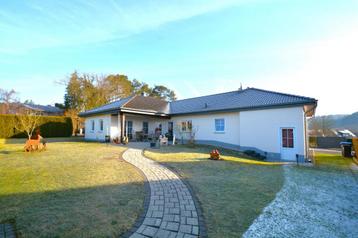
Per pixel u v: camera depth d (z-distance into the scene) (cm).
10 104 3331
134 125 2011
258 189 553
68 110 3178
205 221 362
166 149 1267
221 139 1562
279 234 330
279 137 1232
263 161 1116
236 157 1133
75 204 410
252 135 1344
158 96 4447
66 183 541
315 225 368
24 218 348
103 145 1428
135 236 306
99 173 646
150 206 416
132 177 614
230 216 386
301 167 935
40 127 2258
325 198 514
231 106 1489
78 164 775
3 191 476
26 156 946
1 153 1034
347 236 337
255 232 331
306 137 1315
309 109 1311
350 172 858
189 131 1811
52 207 393
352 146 1432
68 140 1922
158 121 2153
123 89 3662
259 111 1322
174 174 669
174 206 421
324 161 1211
